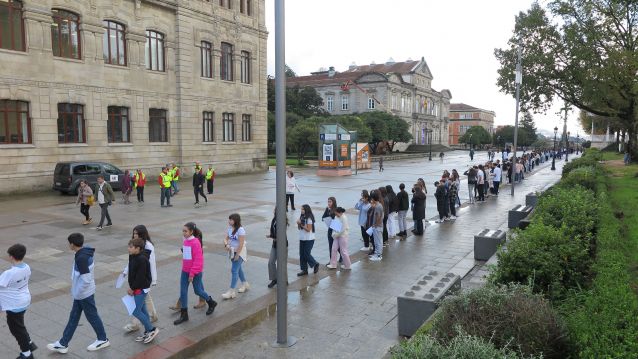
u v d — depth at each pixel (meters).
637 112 25.50
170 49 31.88
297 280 9.88
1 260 11.07
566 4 26.48
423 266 10.95
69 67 25.56
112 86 28.03
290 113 67.12
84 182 15.54
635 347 3.67
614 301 4.43
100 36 27.17
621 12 24.45
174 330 7.21
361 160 44.72
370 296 8.94
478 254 11.41
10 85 22.98
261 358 6.55
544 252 6.91
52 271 10.18
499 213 18.92
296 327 7.55
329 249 11.45
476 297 5.05
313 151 66.62
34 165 24.16
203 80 34.25
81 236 6.40
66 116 25.86
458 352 3.84
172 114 32.28
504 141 114.56
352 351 6.72
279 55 6.56
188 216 17.30
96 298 8.52
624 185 17.38
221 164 36.47
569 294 5.95
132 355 6.39
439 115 108.81
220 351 6.76
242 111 38.38
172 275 9.94
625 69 23.34
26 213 17.80
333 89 86.50
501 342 4.38
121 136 29.16
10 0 22.98
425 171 42.16
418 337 4.52
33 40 23.83
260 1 39.69
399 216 14.04
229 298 8.60
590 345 3.98
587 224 8.65
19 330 6.01
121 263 10.79
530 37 28.92
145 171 30.39
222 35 35.72
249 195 23.95
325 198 22.92
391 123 73.44
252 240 13.39
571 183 15.05
